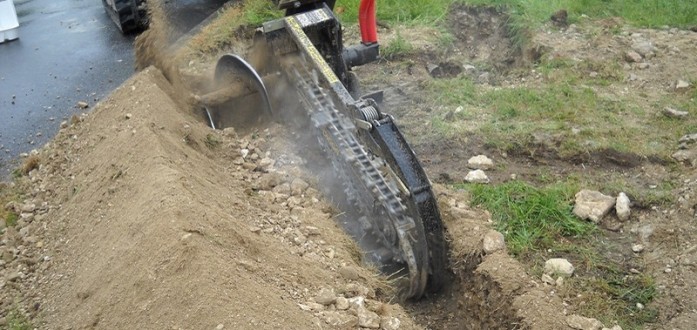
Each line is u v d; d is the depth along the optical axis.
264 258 3.88
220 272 3.60
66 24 7.84
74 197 4.48
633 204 4.54
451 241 4.29
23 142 5.80
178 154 4.41
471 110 5.40
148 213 3.92
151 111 4.62
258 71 5.15
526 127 5.16
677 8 6.57
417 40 6.32
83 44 7.32
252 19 6.67
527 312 3.87
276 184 4.62
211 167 4.56
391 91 5.70
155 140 4.35
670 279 4.07
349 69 5.05
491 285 4.04
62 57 7.08
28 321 3.91
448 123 5.27
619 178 4.74
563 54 5.96
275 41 4.83
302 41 4.66
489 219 4.46
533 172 4.83
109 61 6.92
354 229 4.43
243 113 5.14
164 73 5.38
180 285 3.58
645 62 5.82
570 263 4.17
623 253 4.26
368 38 5.03
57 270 4.14
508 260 4.12
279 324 3.46
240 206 4.26
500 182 4.74
